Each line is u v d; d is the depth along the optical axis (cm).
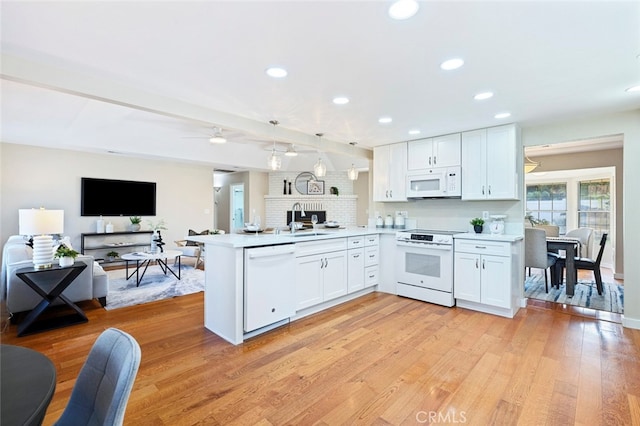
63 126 465
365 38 179
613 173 593
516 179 362
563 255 563
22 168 531
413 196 439
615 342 278
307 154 731
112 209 622
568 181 685
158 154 598
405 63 211
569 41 182
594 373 226
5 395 88
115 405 92
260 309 291
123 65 214
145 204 667
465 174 394
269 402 194
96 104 383
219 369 232
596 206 650
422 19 161
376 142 459
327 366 237
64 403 192
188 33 174
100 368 110
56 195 562
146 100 260
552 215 709
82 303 388
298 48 191
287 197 840
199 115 297
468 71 223
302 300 335
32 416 79
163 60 207
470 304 371
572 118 340
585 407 188
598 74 228
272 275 301
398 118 339
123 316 342
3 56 198
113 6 150
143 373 226
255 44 186
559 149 557
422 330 306
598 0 145
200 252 611
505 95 271
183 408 188
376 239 442
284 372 228
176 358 249
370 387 210
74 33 174
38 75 210
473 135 388
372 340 283
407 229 467
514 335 294
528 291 456
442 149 414
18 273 292
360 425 174
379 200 479
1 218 514
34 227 319
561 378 220
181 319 334
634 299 312
